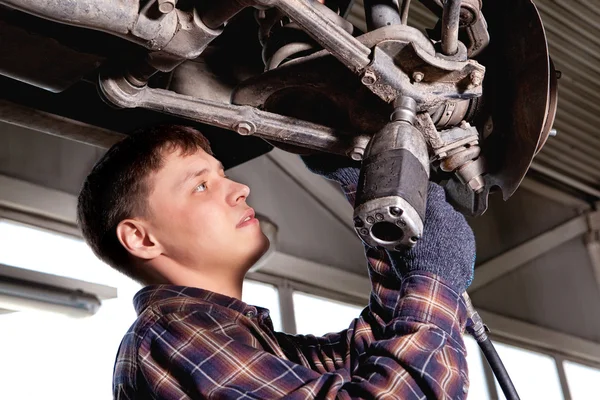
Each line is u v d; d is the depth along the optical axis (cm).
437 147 134
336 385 122
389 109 132
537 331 554
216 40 143
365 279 477
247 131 135
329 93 134
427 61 124
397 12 136
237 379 125
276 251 443
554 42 482
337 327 459
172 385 128
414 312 129
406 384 121
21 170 359
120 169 151
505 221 566
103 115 151
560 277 576
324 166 149
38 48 130
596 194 593
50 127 149
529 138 134
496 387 527
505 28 138
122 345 140
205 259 146
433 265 133
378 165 119
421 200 117
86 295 351
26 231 355
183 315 135
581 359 577
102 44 130
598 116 540
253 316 143
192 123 157
